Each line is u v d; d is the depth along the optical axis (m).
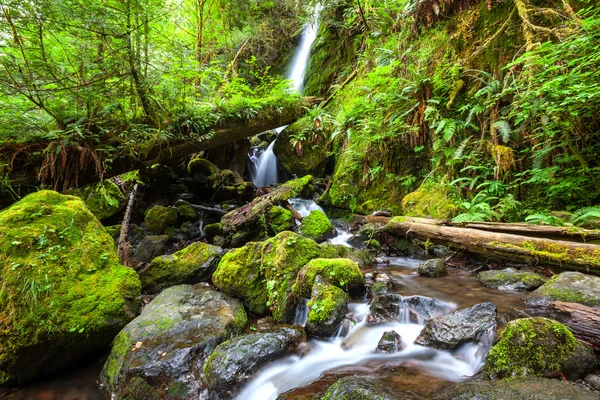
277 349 2.58
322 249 4.27
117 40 4.84
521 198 4.77
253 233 6.16
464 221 4.55
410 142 6.60
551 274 3.42
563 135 4.23
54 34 4.49
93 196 6.27
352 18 10.05
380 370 2.33
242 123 7.99
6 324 2.50
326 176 9.66
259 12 13.56
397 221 5.47
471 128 5.62
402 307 3.15
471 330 2.44
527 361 1.83
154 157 6.25
